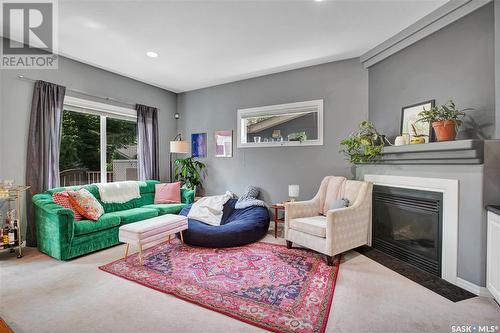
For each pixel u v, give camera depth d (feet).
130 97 15.51
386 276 8.14
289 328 5.56
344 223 9.25
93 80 13.51
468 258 7.27
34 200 10.27
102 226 10.52
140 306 6.42
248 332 5.47
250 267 8.79
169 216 10.96
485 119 7.72
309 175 13.75
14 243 9.84
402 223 9.58
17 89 10.76
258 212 12.86
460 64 8.38
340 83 12.94
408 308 6.34
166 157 17.98
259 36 10.43
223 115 16.67
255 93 15.39
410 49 10.13
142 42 10.89
